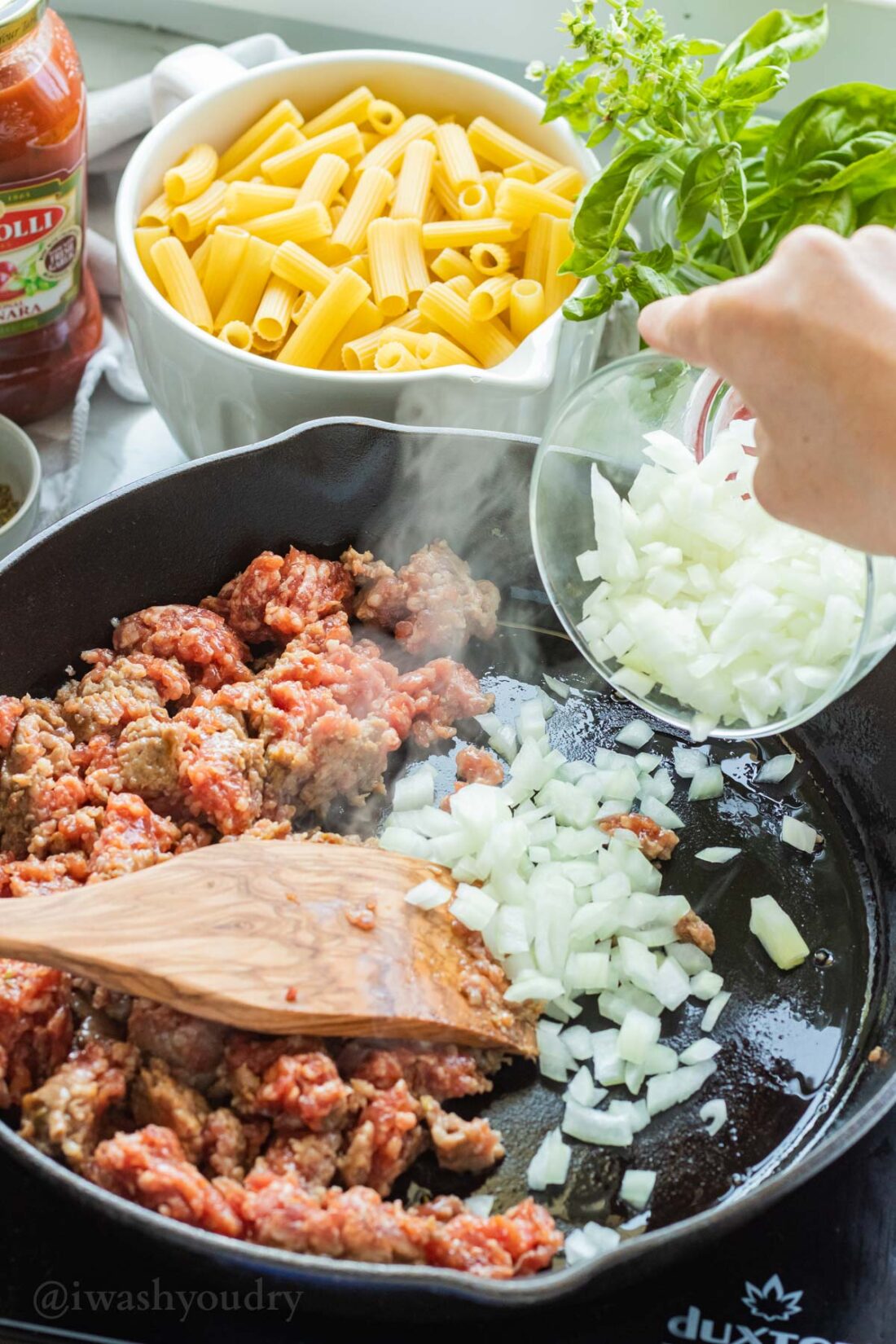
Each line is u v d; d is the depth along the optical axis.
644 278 1.38
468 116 1.71
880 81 1.80
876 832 1.37
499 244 1.58
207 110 1.62
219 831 1.27
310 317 1.48
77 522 1.31
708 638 1.24
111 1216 0.89
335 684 1.36
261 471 1.39
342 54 1.67
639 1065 1.18
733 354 0.93
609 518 1.27
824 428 0.91
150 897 1.09
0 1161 1.08
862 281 0.88
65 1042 1.10
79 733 1.31
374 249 1.54
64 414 1.77
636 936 1.27
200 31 2.03
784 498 0.97
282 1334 1.02
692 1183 1.12
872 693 1.38
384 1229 0.98
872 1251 1.08
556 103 1.46
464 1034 1.12
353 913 1.14
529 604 1.55
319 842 1.24
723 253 1.58
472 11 1.88
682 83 1.37
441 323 1.52
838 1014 1.24
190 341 1.43
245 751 1.26
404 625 1.45
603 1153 1.13
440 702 1.42
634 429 1.35
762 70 1.36
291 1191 0.99
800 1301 1.06
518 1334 1.03
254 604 1.41
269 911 1.12
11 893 1.19
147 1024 1.08
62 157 1.49
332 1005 1.07
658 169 1.47
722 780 1.41
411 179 1.59
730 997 1.24
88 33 2.03
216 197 1.58
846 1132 0.97
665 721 1.40
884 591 1.09
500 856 1.26
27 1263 1.04
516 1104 1.15
